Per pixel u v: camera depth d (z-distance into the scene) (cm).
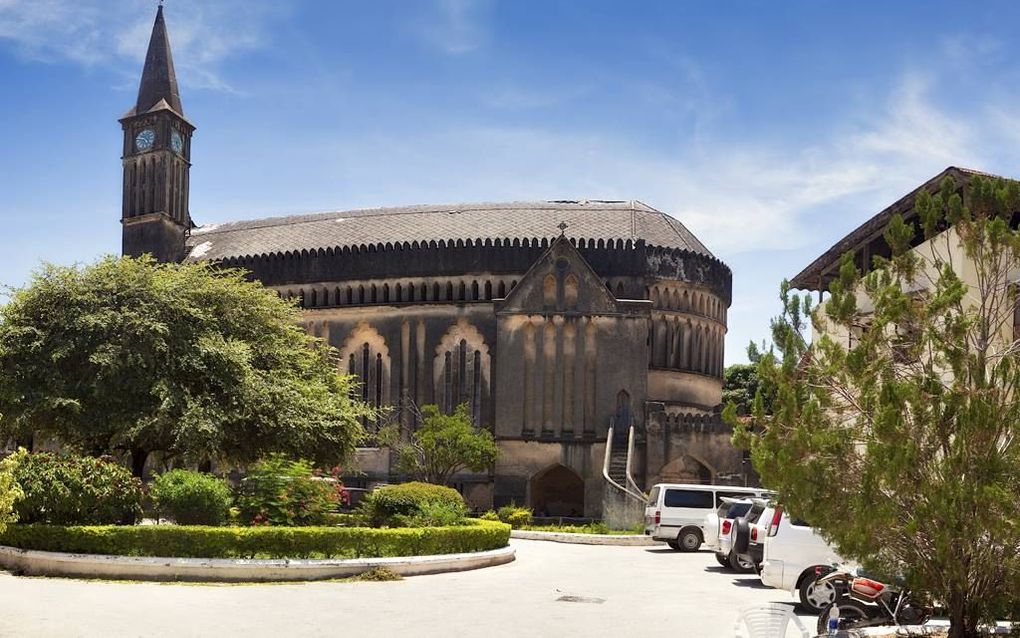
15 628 1705
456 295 6862
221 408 3619
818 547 2250
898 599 1862
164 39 8019
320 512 3112
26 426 3728
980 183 1573
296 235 7556
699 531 4012
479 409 6756
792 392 1577
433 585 2588
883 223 3184
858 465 1524
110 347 3619
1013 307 1544
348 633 1798
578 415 6347
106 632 1705
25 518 2697
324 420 3866
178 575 2530
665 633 1877
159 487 2911
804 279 3794
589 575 2959
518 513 5216
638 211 7375
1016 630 1565
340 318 7081
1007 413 1430
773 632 1518
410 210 7519
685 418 6091
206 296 4097
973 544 1437
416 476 6381
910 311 1525
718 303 7450
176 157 7812
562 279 6475
